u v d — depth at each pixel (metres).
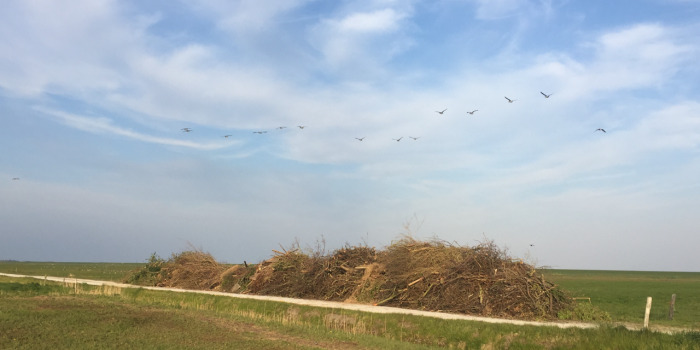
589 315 24.53
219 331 17.25
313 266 34.31
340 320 23.56
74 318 17.08
